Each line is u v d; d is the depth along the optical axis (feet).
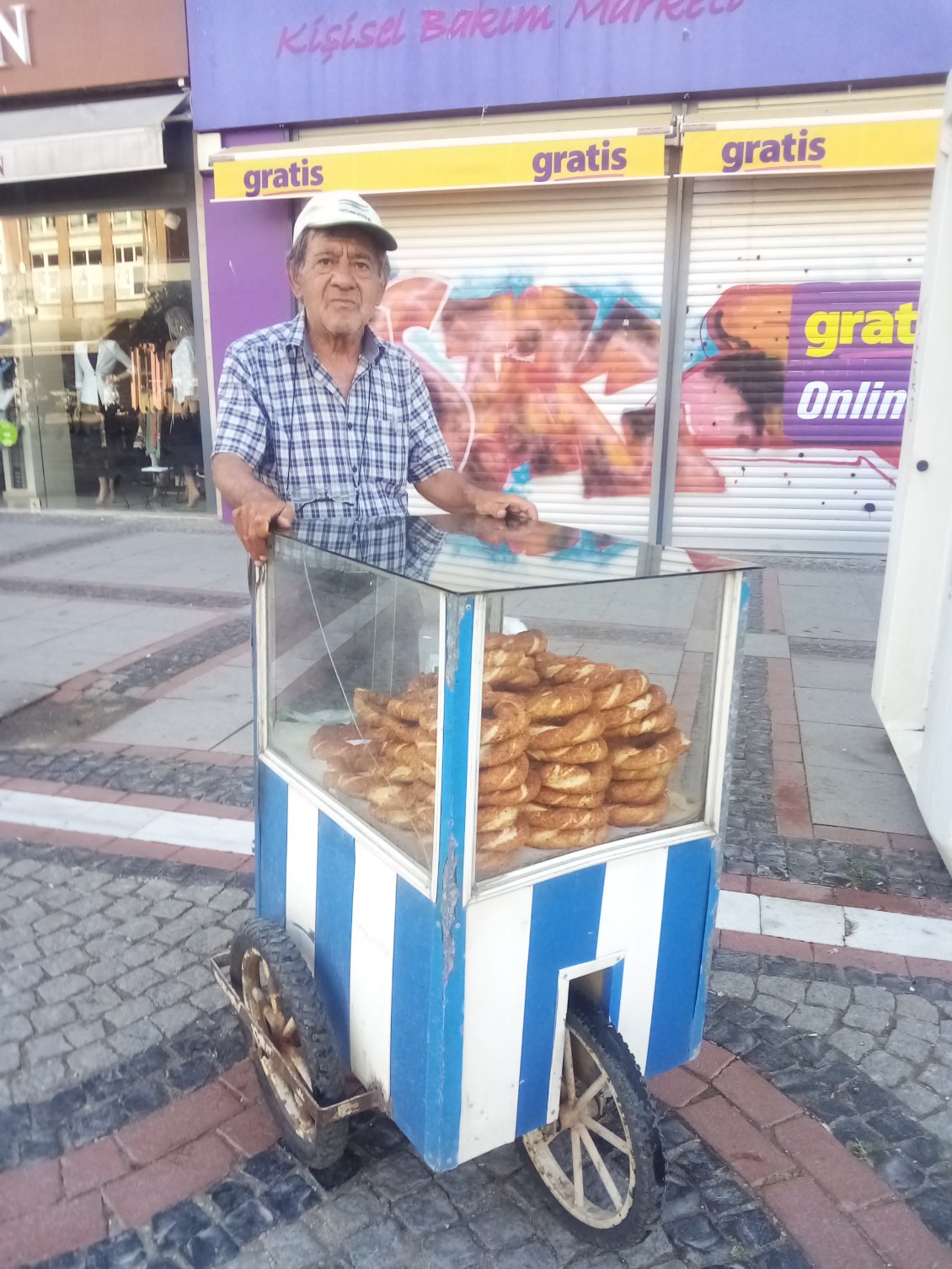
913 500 13.88
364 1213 6.95
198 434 33.63
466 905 5.56
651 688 6.33
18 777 14.23
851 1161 7.45
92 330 33.88
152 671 18.65
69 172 29.68
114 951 10.04
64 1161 7.41
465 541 7.48
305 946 7.32
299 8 27.22
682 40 25.14
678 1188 7.18
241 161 27.71
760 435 28.09
